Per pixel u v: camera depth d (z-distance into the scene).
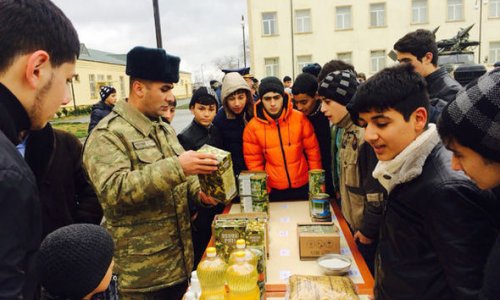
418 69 2.58
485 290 0.77
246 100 2.85
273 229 1.99
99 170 1.52
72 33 0.86
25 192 0.67
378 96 1.11
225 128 2.84
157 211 1.68
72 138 2.05
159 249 1.68
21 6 0.76
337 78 1.94
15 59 0.75
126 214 1.65
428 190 1.03
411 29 20.17
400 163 1.10
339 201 2.59
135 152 1.64
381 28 20.20
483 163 0.77
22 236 0.66
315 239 1.62
